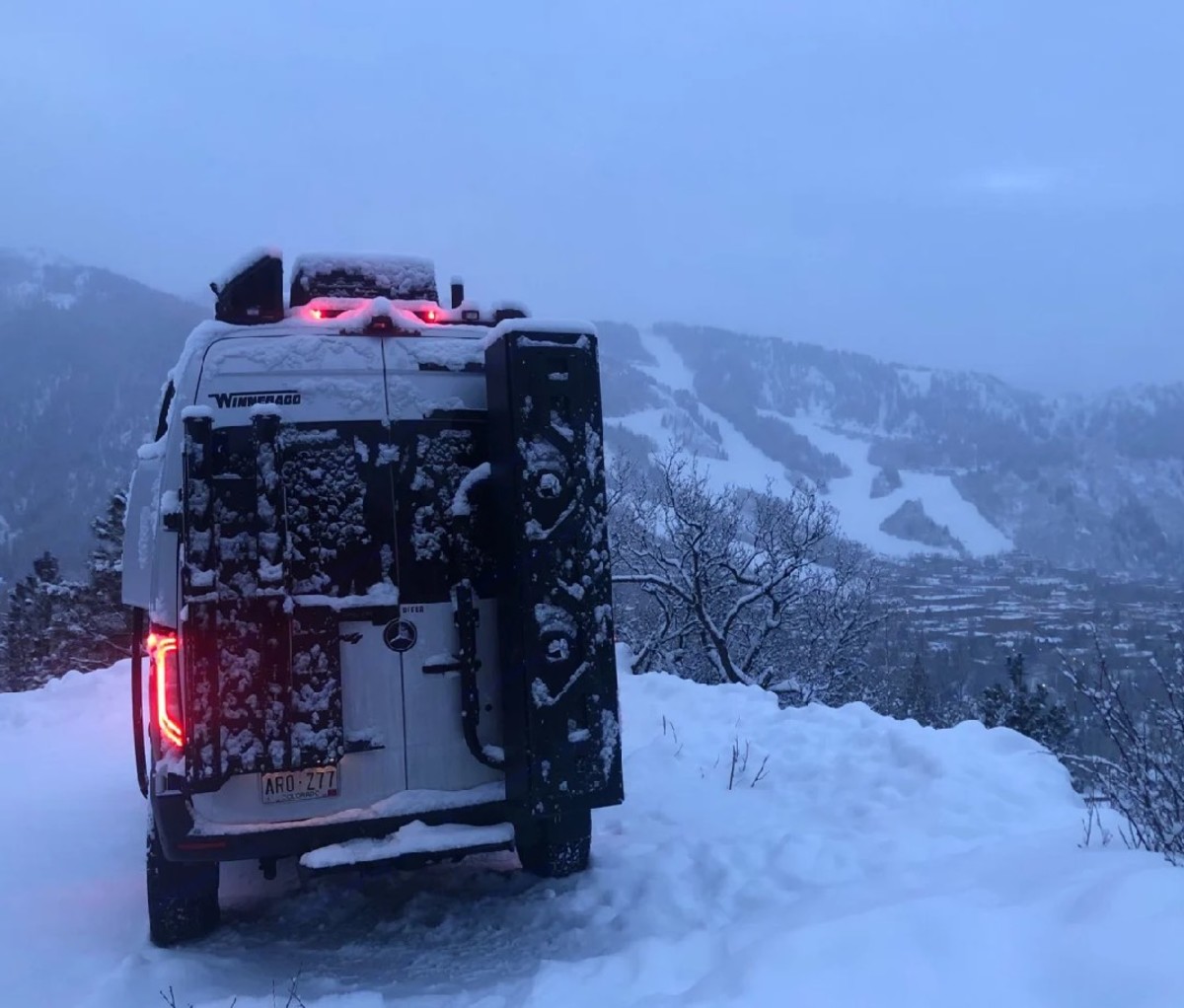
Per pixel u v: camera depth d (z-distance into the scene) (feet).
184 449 14.71
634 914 16.11
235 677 14.49
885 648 83.61
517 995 13.10
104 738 36.40
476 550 16.10
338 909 17.79
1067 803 20.08
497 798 15.69
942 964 11.04
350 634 15.30
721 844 18.38
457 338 16.79
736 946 13.14
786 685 54.49
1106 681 16.74
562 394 15.66
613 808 21.93
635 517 60.85
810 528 61.62
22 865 21.26
